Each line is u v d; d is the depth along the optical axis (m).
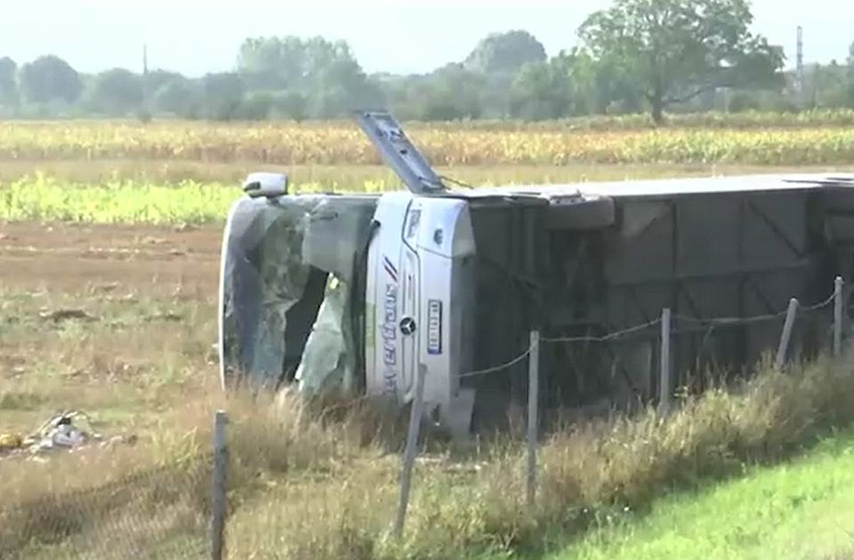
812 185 76.31
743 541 46.66
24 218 155.12
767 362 68.50
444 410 62.97
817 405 64.38
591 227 65.44
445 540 46.41
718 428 58.81
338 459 59.94
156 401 72.44
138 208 157.50
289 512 47.12
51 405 71.81
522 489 50.59
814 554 43.62
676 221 69.38
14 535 46.22
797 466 57.56
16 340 88.06
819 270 76.06
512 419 64.25
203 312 98.06
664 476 55.09
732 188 72.69
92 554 45.22
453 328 62.75
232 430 57.91
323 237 65.75
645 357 68.25
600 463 53.88
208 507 49.44
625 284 67.31
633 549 46.50
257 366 68.19
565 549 47.19
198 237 141.62
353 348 65.12
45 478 49.94
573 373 66.19
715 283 71.25
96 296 105.44
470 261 63.16
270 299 68.19
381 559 44.72
